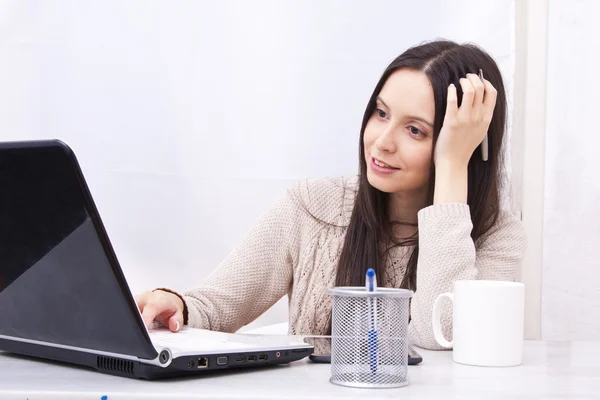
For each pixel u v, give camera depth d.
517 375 0.90
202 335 1.05
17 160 0.76
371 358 0.79
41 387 0.76
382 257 1.60
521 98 2.05
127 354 0.81
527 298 2.07
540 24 2.04
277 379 0.83
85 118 2.12
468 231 1.31
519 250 1.58
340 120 2.10
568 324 2.08
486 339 0.98
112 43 2.12
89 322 0.83
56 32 2.12
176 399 0.71
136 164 2.12
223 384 0.79
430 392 0.77
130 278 2.12
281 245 1.69
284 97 2.11
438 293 1.25
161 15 2.11
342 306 0.80
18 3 2.12
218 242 2.12
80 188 0.74
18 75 2.13
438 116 1.46
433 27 2.06
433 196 1.52
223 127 2.12
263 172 2.12
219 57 2.11
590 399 0.74
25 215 0.80
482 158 1.54
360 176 1.60
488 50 2.04
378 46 2.08
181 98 2.12
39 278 0.85
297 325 1.65
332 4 2.08
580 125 2.06
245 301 1.64
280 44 2.10
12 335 0.96
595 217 2.06
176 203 2.12
